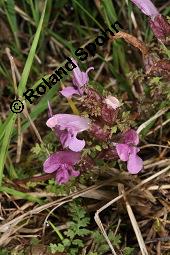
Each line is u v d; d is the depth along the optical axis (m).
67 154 0.27
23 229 0.29
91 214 0.30
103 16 0.36
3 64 0.36
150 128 0.32
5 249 0.28
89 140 0.28
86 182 0.30
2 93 0.36
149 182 0.30
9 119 0.28
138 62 0.36
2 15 0.38
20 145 0.31
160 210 0.29
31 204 0.30
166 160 0.30
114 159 0.29
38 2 0.35
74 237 0.29
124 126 0.27
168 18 0.29
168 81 0.29
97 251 0.27
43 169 0.29
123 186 0.29
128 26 0.36
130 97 0.35
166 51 0.28
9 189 0.29
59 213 0.30
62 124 0.27
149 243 0.28
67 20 0.39
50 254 0.28
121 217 0.29
